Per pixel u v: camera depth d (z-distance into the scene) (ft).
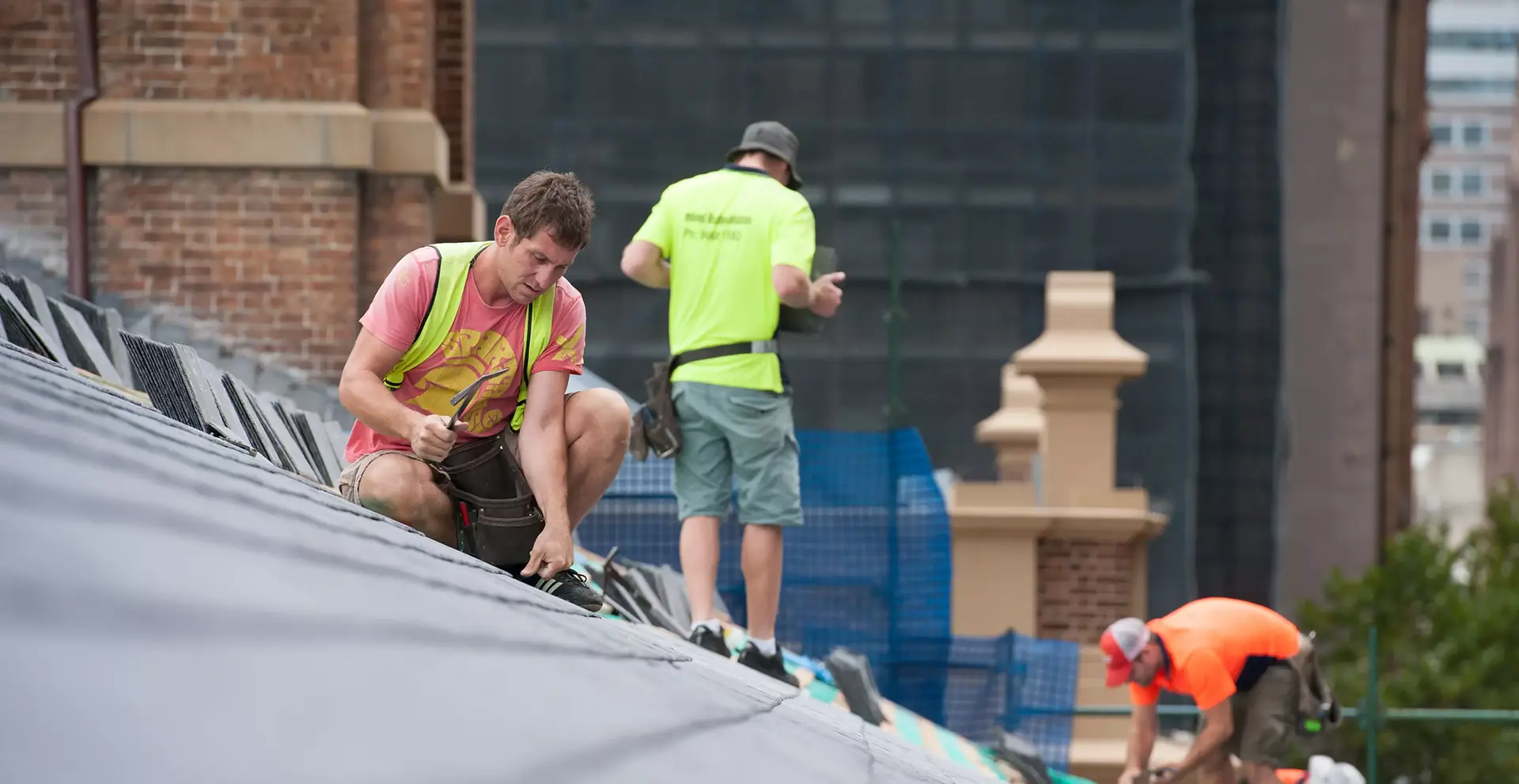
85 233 114.73
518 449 47.14
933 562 146.41
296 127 115.96
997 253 345.72
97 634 8.41
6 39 115.24
